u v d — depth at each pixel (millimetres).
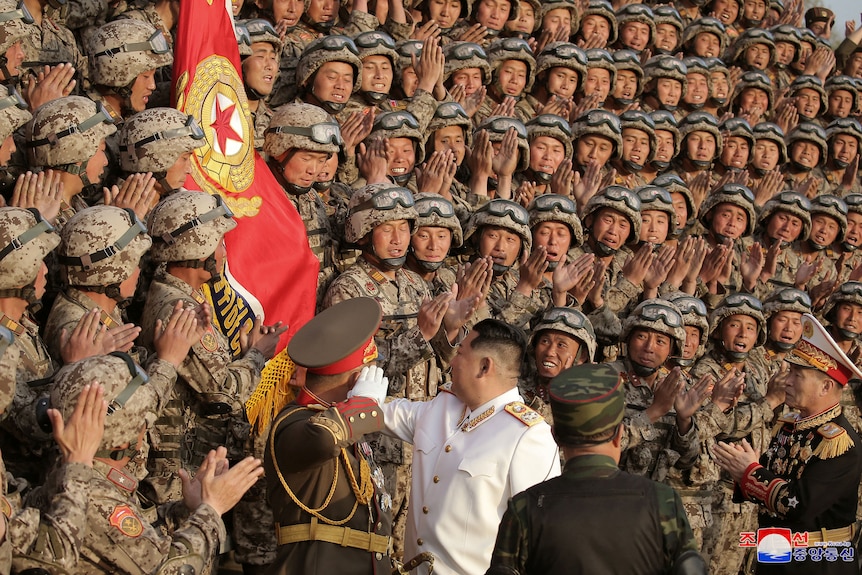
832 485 8023
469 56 12773
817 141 16766
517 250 10492
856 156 17469
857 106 18750
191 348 7262
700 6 19109
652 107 15930
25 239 6391
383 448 8695
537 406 9594
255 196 9109
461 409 6648
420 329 8328
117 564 5648
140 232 7117
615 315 11031
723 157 15742
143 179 7871
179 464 7359
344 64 11141
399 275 9523
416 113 11461
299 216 9484
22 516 5250
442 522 6309
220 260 7867
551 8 15234
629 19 16344
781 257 14852
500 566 5242
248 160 9195
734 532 11031
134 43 8750
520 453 6250
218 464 6398
